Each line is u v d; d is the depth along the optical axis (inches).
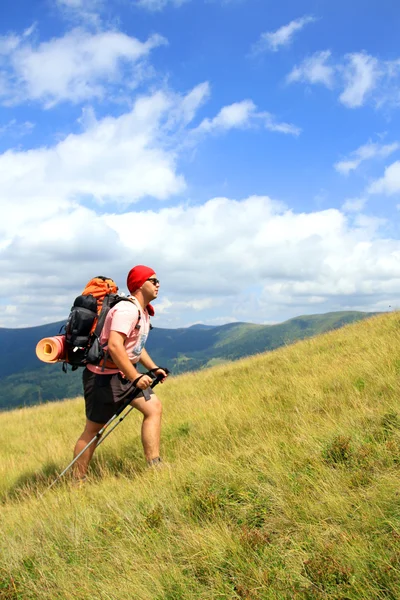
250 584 107.2
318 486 143.9
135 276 215.8
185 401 379.2
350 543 112.0
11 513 193.5
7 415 679.7
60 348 211.2
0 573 133.3
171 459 224.2
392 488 129.4
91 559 134.0
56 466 271.4
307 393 278.8
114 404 211.5
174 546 131.1
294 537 121.6
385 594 96.3
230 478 164.7
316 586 101.7
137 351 213.3
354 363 314.5
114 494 181.2
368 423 190.2
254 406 284.8
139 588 113.1
